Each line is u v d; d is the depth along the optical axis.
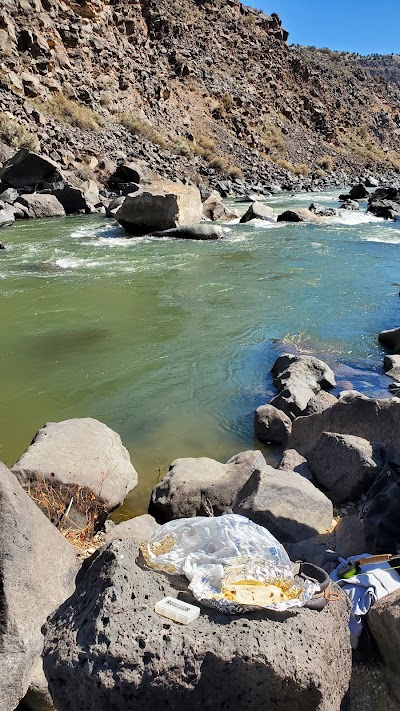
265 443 6.35
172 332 9.61
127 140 33.44
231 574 2.94
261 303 11.18
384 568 3.63
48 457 5.04
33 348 8.91
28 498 3.64
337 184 46.94
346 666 2.89
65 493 4.79
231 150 43.28
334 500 5.23
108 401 7.23
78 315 10.45
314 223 21.77
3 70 30.28
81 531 4.64
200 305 11.07
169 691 2.45
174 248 16.69
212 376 7.96
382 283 12.63
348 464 5.22
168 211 18.83
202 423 6.73
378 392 7.30
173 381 7.80
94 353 8.73
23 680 2.97
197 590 2.80
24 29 32.53
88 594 2.81
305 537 4.49
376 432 5.58
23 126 27.70
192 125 42.84
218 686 2.49
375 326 9.91
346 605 3.05
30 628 3.09
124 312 10.66
